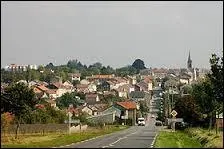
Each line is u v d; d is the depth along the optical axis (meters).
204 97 109.38
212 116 116.25
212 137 90.19
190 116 151.75
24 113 102.94
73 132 143.25
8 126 108.25
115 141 88.56
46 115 156.00
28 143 80.44
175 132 142.12
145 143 81.56
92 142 84.56
